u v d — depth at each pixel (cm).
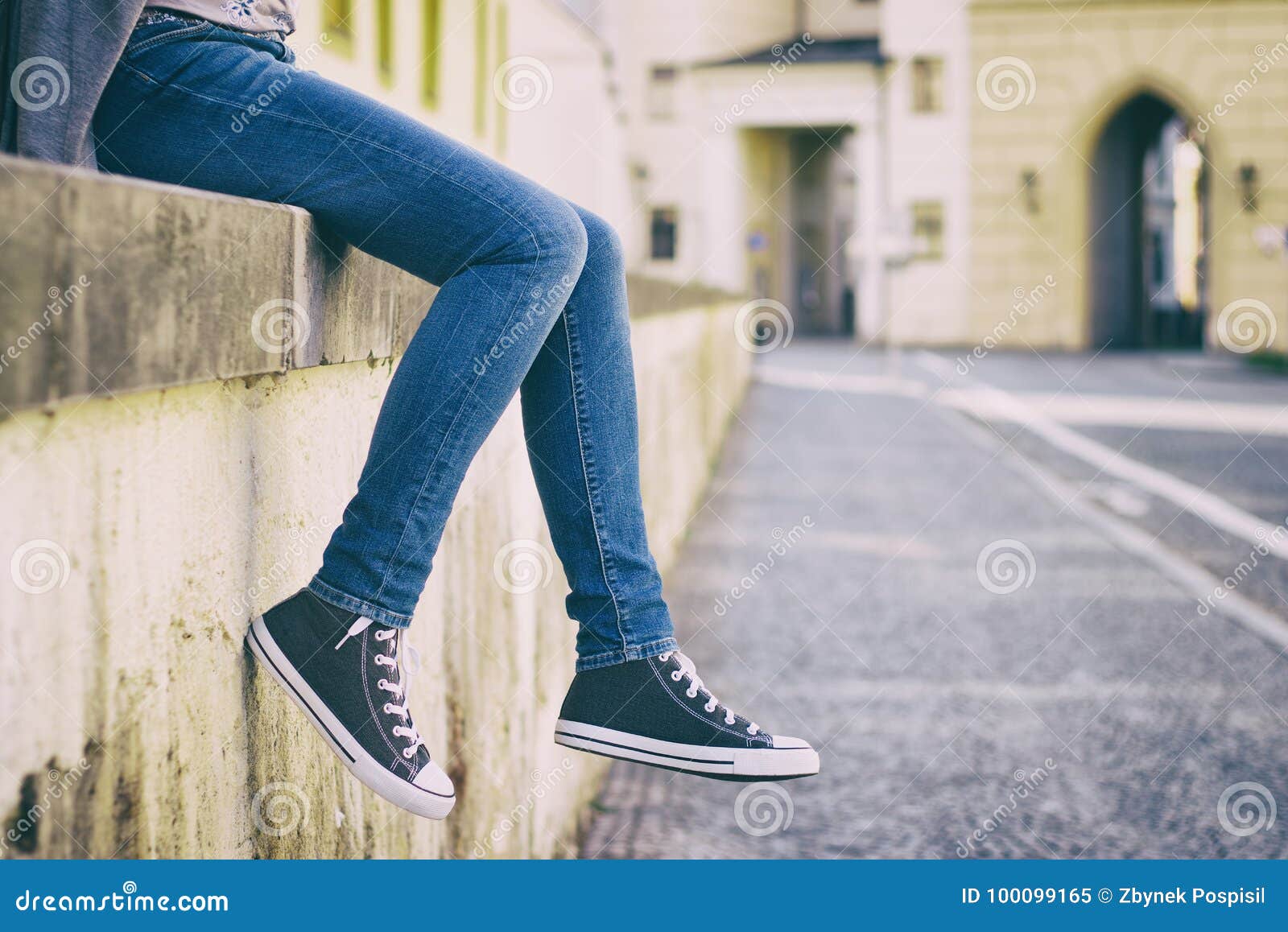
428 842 231
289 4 183
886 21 3897
